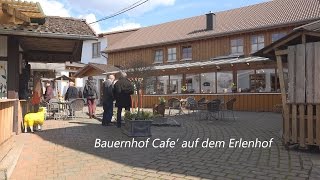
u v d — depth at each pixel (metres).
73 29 9.45
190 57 26.91
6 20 6.97
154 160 6.90
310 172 5.87
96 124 12.79
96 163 6.66
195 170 6.09
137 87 20.66
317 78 7.46
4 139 6.45
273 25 22.31
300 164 6.43
